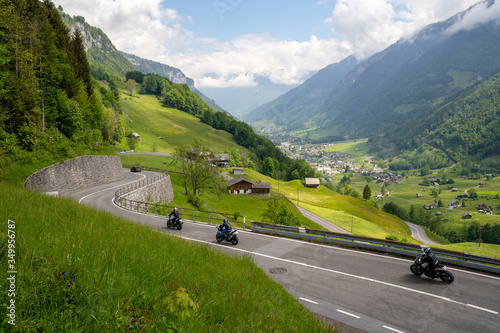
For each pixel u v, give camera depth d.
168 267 6.26
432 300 10.27
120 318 3.62
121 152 106.75
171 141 173.38
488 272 12.88
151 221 23.97
